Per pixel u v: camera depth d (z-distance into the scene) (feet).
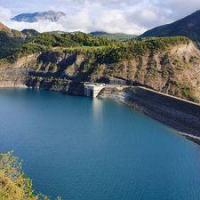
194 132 547.08
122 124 599.98
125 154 444.14
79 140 497.46
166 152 457.27
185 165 413.39
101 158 424.87
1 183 196.13
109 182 358.02
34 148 450.71
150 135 535.19
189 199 331.57
